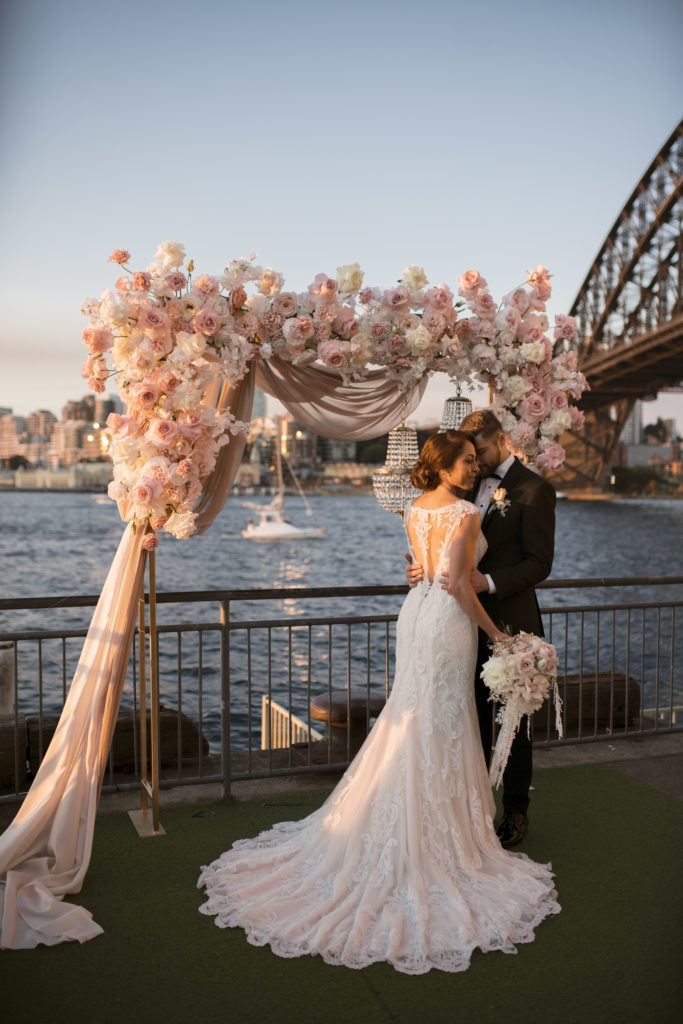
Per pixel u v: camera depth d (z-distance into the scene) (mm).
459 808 3281
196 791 4504
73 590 50781
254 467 187250
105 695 3588
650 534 97500
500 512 3803
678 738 5477
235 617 39062
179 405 3430
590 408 88625
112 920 3109
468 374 4168
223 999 2615
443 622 3289
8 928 2973
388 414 4309
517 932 2979
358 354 3838
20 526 110500
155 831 3938
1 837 3385
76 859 3438
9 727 4500
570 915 3158
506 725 3352
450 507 3324
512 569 3658
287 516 134250
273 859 3398
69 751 3504
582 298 76562
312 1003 2596
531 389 4176
